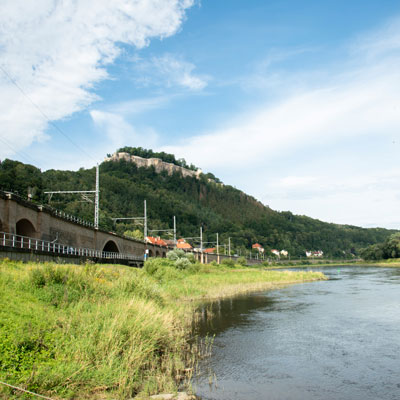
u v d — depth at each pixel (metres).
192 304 30.19
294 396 11.48
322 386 12.34
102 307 16.78
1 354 10.80
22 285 17.39
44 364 10.95
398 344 17.52
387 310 26.86
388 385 12.48
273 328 21.06
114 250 71.31
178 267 61.16
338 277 68.81
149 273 41.47
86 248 54.34
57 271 19.34
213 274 63.03
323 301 32.41
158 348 15.14
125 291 21.95
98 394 10.63
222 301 32.62
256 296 36.59
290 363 14.67
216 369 13.90
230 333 19.81
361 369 14.05
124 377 11.39
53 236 44.03
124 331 14.31
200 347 16.86
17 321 13.03
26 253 29.20
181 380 12.62
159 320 16.78
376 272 88.25
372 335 19.27
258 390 11.93
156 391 11.40
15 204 35.47
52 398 9.77
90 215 105.50
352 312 26.20
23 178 84.44
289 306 29.44
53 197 97.00
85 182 146.75
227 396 11.39
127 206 175.00
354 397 11.48
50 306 15.70
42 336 12.54
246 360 15.02
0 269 20.42
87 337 13.03
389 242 151.38
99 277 24.23
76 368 11.16
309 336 19.09
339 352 16.23
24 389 9.47
